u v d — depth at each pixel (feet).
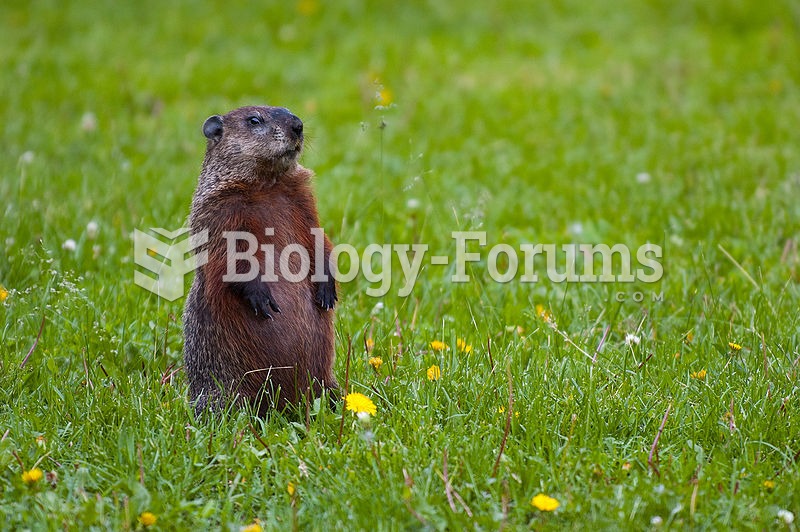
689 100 57.31
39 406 24.49
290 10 77.15
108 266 34.19
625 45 69.67
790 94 58.18
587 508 19.84
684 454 21.89
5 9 76.69
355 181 43.93
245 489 21.16
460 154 48.39
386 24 75.41
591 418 23.26
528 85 60.75
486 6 78.64
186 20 75.15
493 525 19.36
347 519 19.63
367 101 56.18
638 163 46.29
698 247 35.42
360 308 31.73
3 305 29.55
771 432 22.62
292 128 26.32
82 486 20.58
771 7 75.61
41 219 36.65
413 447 22.24
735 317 29.78
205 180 26.63
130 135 51.47
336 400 25.64
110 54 67.72
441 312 31.30
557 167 46.42
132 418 23.75
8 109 55.42
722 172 44.01
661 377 25.41
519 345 27.27
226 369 25.21
